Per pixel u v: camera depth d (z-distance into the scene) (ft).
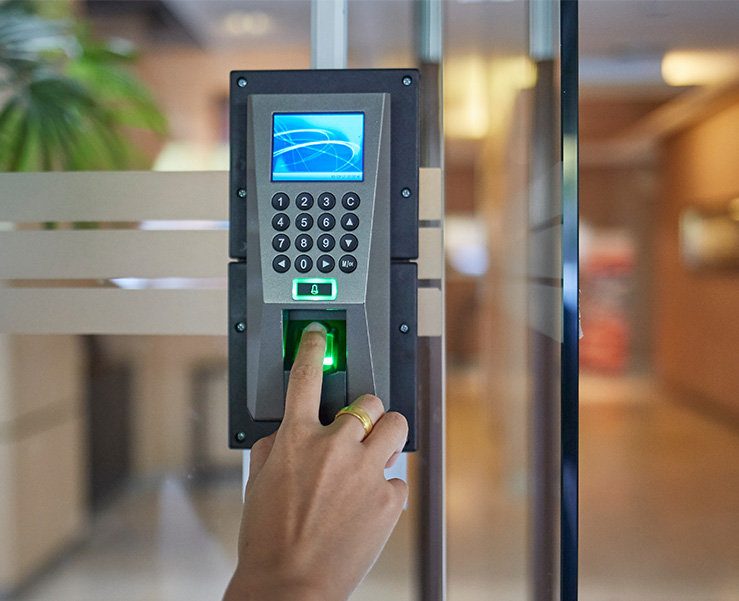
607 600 5.15
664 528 6.66
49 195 1.99
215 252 1.96
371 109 1.36
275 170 1.36
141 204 1.97
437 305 1.79
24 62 2.92
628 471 8.80
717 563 5.80
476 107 3.09
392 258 1.38
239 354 1.42
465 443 7.79
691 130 14.71
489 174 3.17
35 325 2.00
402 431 1.22
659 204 16.71
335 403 1.34
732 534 6.43
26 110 2.92
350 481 1.07
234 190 1.40
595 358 17.63
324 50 1.79
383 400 1.36
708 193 13.82
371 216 1.35
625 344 17.58
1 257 2.00
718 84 11.89
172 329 1.99
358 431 1.15
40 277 1.99
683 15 7.80
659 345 16.31
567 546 1.55
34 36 2.94
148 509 4.99
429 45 1.81
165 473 5.11
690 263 14.33
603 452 9.84
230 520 4.24
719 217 13.12
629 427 11.59
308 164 1.36
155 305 1.99
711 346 13.10
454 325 13.71
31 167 2.94
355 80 1.39
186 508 4.43
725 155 12.97
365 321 1.34
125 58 3.33
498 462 5.64
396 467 1.74
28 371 4.37
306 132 1.37
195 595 4.05
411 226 1.38
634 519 6.94
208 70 3.76
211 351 5.07
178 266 1.96
